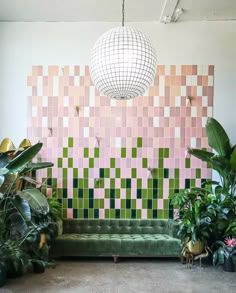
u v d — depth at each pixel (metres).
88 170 5.41
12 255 3.91
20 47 5.44
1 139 5.39
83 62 5.43
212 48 5.43
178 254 4.74
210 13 5.15
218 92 5.41
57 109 5.43
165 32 5.43
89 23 5.45
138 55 3.21
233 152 4.45
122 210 5.39
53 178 5.39
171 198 5.38
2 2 4.77
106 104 5.42
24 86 5.44
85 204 5.39
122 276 4.16
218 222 4.53
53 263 4.43
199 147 5.39
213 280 4.04
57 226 4.80
